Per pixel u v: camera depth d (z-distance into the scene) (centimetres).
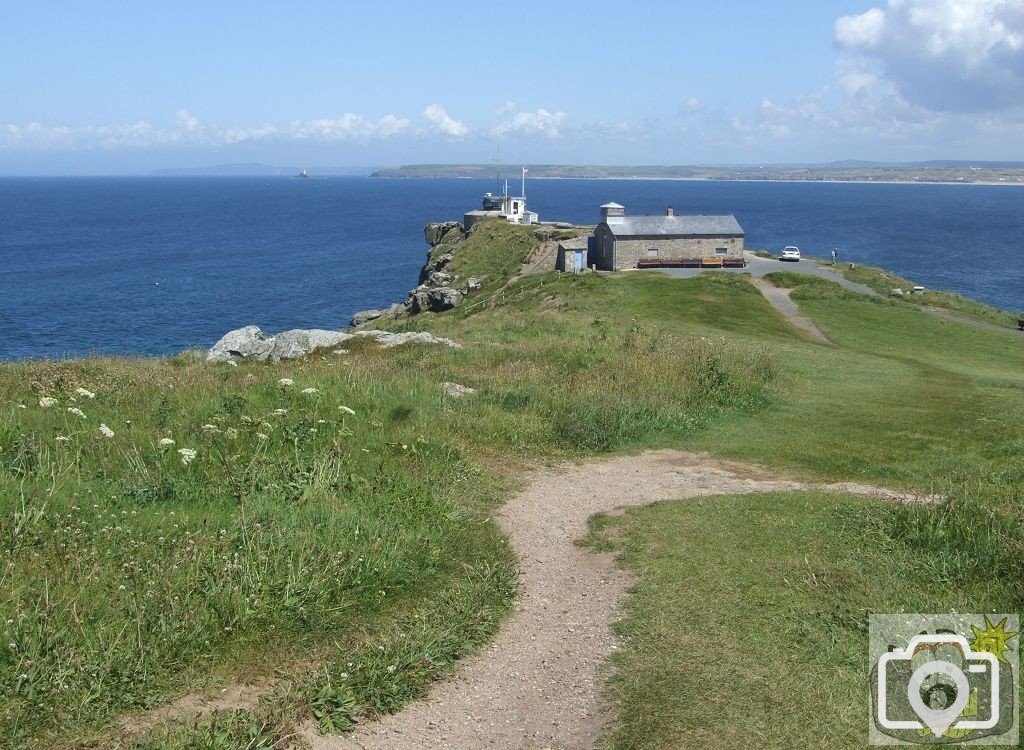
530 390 1781
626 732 632
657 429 1667
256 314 7569
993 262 11562
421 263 11775
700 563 955
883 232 15962
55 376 1658
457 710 670
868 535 1027
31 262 10862
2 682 608
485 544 1032
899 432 1736
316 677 677
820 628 781
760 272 6788
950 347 3941
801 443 1628
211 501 994
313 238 15388
